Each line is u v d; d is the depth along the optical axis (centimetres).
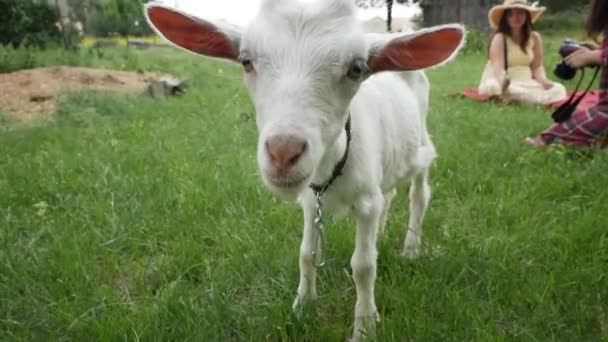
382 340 82
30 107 245
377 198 83
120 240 113
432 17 556
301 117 61
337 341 84
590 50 158
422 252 108
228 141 177
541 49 254
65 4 473
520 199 127
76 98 239
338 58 64
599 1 153
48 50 386
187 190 133
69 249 106
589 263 99
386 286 95
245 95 264
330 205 82
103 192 134
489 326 82
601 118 158
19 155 166
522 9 241
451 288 94
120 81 301
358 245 83
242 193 132
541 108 230
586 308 87
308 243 88
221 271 101
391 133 92
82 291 96
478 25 549
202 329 82
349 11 66
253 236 112
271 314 88
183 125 201
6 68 325
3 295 96
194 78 318
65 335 87
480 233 115
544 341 81
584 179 135
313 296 92
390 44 70
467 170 146
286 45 64
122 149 169
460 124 195
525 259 104
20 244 111
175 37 75
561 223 115
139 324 85
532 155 155
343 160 75
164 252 112
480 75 351
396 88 100
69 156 162
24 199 132
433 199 134
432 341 80
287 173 60
